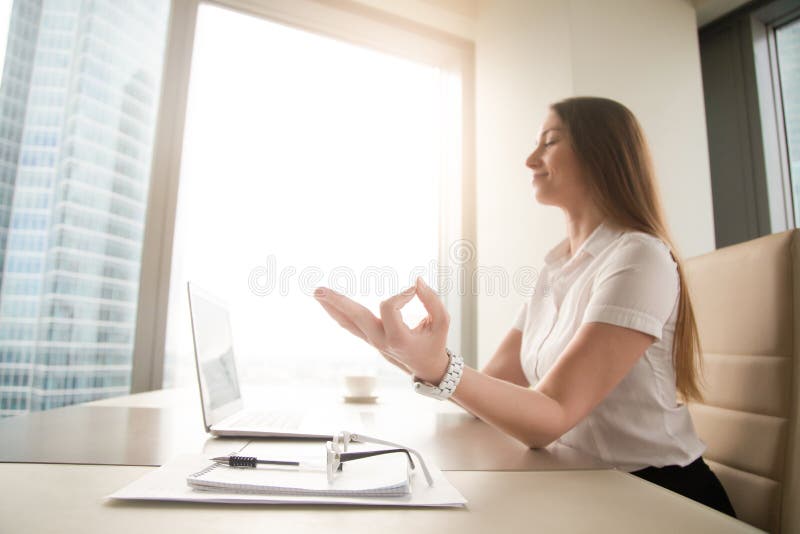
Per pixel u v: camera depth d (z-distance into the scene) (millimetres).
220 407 829
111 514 365
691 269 999
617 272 785
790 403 743
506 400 638
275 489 419
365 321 602
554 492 472
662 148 1722
